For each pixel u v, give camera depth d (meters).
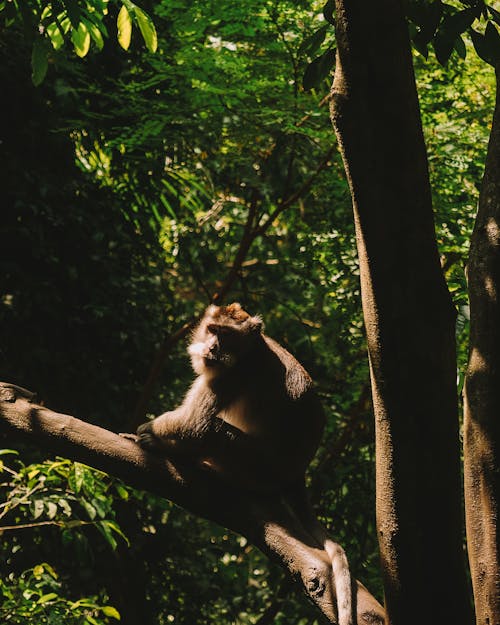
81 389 9.59
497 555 3.63
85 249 9.59
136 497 8.49
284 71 9.00
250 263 12.21
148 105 9.34
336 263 9.13
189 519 10.34
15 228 9.04
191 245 11.02
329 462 9.83
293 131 8.66
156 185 10.37
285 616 9.92
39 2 5.48
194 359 5.54
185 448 5.17
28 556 9.02
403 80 3.30
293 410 5.40
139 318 9.99
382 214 3.42
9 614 5.82
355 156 3.39
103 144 9.99
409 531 3.63
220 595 10.18
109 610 6.04
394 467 3.62
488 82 8.52
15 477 6.12
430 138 8.62
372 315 3.55
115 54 9.68
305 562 4.22
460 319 5.38
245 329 5.49
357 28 3.25
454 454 3.63
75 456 4.73
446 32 4.29
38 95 9.31
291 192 10.96
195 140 9.86
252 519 4.48
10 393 4.87
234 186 11.20
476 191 8.55
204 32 9.17
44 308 9.17
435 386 3.55
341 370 10.72
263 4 8.34
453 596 3.68
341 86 3.34
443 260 9.36
